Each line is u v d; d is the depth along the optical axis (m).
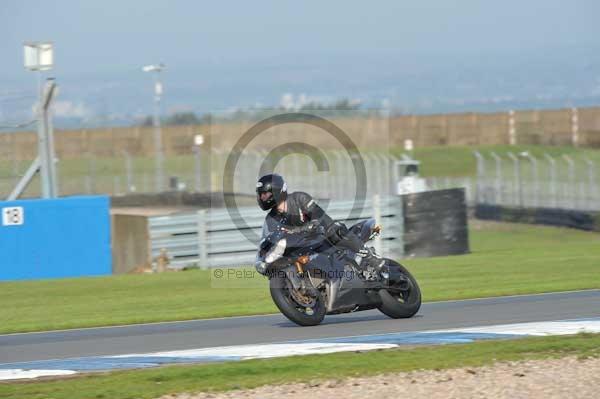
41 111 68.06
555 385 23.59
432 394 23.12
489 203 113.69
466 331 31.38
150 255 64.31
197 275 59.16
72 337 35.69
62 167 152.62
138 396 23.81
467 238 70.00
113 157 173.00
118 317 41.59
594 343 28.58
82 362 28.73
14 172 70.88
